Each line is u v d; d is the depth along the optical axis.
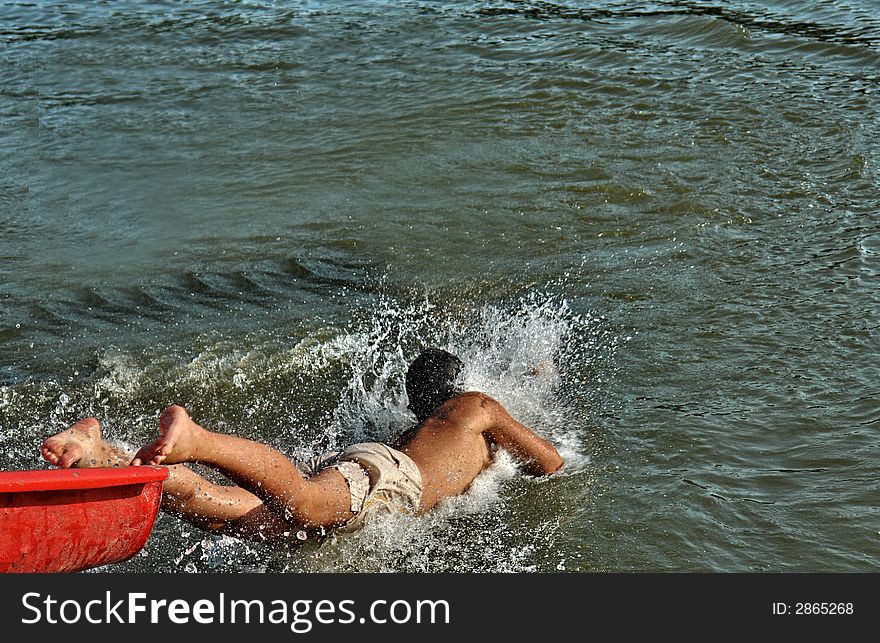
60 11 15.88
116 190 9.30
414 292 7.18
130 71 12.94
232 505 4.14
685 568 4.25
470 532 4.55
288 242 8.09
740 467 4.90
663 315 6.59
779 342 6.10
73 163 10.01
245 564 4.36
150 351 6.25
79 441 3.57
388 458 4.44
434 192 9.05
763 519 4.51
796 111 10.48
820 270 7.06
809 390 5.54
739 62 12.22
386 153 10.02
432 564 4.34
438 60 12.91
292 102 11.66
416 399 5.29
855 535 4.37
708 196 8.59
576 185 9.03
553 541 4.47
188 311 6.88
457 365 5.38
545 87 11.68
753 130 10.05
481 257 7.73
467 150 10.02
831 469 4.83
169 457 3.55
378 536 4.48
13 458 5.11
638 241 7.86
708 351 6.07
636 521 4.56
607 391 5.70
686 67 12.14
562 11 14.86
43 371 6.02
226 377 5.95
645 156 9.59
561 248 7.83
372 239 8.12
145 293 7.18
